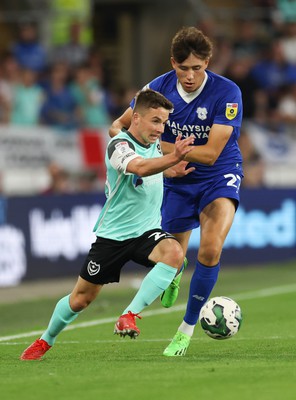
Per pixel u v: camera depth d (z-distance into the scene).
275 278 51.94
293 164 61.88
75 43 62.69
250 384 20.97
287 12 71.69
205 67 26.19
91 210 54.38
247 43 69.44
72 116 58.22
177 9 74.19
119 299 44.91
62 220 52.94
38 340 26.02
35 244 51.59
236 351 27.52
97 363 24.95
